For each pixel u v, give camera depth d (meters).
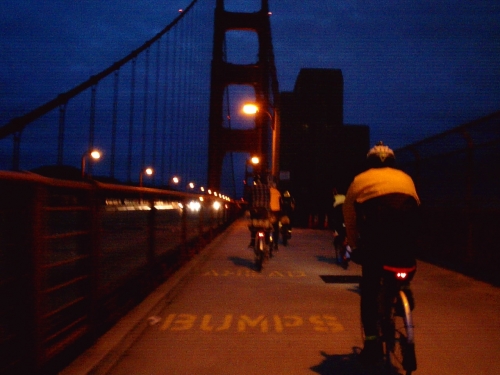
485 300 6.13
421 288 6.94
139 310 5.44
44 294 3.22
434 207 9.93
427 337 4.55
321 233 18.64
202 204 12.23
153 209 6.71
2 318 2.85
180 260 8.92
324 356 4.04
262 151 37.31
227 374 3.62
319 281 7.62
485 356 4.04
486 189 7.74
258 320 5.18
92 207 4.15
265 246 9.05
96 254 4.22
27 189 3.04
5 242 2.88
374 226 3.29
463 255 8.48
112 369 3.71
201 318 5.26
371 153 3.67
